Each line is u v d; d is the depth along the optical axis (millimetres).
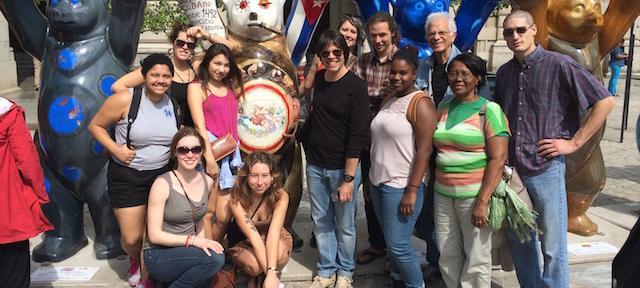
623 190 6957
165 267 3482
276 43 4609
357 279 4348
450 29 3936
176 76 3969
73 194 4527
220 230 4000
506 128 3393
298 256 4676
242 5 4484
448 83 3699
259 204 3850
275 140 4324
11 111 3229
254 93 4273
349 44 4359
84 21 4242
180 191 3477
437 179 3627
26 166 3264
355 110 3734
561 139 3451
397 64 3533
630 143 9852
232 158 4012
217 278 3816
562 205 3545
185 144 3395
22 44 4484
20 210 3266
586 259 4641
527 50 3455
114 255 4523
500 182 3434
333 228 4109
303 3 4898
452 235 3645
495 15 17297
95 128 3643
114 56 4414
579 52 4879
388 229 3719
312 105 3932
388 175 3631
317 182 3975
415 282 3811
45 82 4359
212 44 4145
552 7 4801
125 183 3684
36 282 4113
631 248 2340
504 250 3809
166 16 9977
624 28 4973
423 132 3496
